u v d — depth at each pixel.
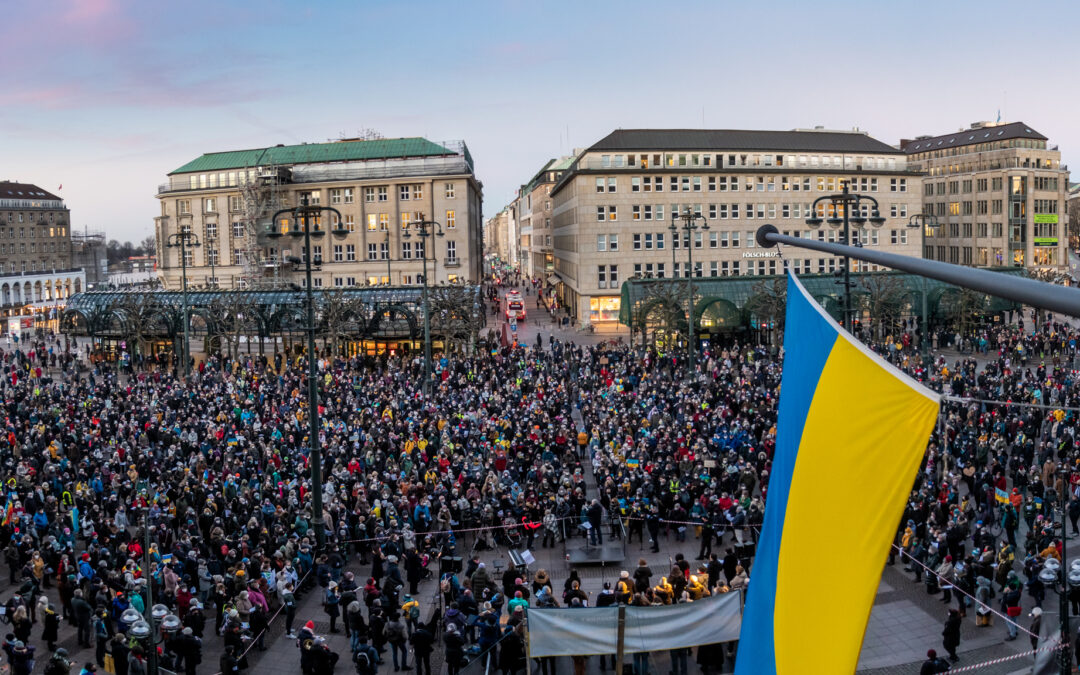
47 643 23.06
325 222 118.62
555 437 36.66
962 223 142.88
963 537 24.55
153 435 38.97
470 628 21.59
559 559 27.72
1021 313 73.06
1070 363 55.94
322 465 33.78
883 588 24.58
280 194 117.94
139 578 23.41
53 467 32.56
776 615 7.19
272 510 28.83
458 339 68.12
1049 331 66.38
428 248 116.75
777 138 105.56
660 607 17.72
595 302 98.94
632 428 37.72
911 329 72.06
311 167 119.06
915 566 25.39
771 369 51.91
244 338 80.12
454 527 28.64
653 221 99.25
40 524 27.84
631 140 100.62
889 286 67.69
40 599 22.52
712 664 19.20
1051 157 139.38
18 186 182.12
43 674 21.17
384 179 116.38
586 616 17.78
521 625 18.98
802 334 7.45
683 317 69.88
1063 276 95.38
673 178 99.44
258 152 127.12
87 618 22.69
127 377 66.31
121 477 32.41
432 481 30.91
